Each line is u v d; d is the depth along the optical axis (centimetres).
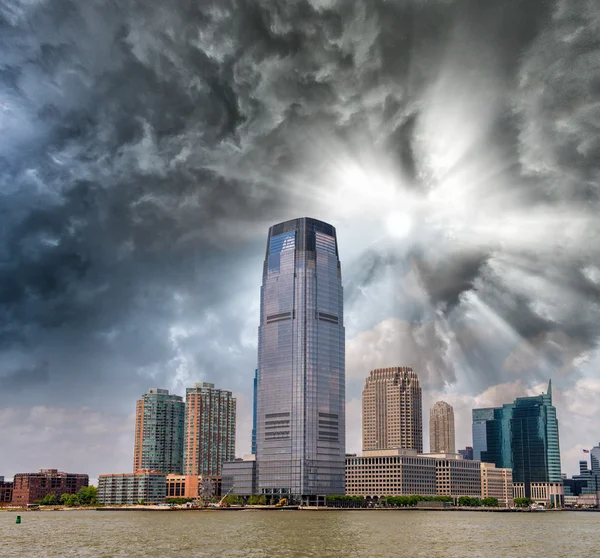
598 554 18812
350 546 19675
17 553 17925
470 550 19250
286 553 17800
